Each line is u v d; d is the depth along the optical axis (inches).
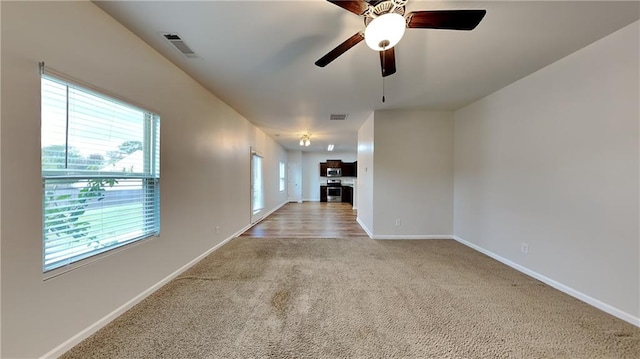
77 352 59.5
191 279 102.3
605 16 69.9
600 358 58.5
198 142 121.6
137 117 84.7
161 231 94.7
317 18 71.6
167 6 66.7
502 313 77.9
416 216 173.8
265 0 64.3
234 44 86.1
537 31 77.5
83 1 63.6
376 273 110.1
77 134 63.9
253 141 216.5
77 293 62.9
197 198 121.2
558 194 95.8
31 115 53.1
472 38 81.7
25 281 52.4
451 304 83.4
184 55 93.9
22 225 51.9
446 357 58.9
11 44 49.6
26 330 52.6
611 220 78.5
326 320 73.8
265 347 62.0
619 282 76.3
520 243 114.1
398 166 173.5
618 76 76.7
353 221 240.5
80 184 65.1
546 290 94.0
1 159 48.7
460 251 143.6
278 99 146.0
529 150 109.4
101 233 71.2
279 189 349.1
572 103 90.7
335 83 121.2
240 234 183.0
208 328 69.5
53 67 56.7
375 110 170.6
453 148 173.2
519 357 58.9
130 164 81.8
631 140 73.9
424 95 137.8
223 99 146.3
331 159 435.2
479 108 145.0
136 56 81.3
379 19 55.4
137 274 83.0
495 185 131.0
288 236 178.4
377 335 66.8
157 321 72.7
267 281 101.2
